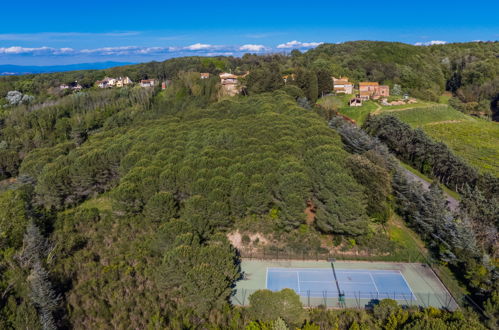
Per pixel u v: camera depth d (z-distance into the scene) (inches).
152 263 1517.0
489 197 2032.5
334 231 1678.2
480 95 6540.4
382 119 3476.9
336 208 1625.2
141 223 1790.1
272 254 1692.9
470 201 1790.1
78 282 1417.3
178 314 1289.4
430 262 1605.6
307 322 1154.0
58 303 1264.8
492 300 1222.3
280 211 1774.1
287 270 1599.4
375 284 1492.4
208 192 1765.5
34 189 2277.3
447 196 2402.8
